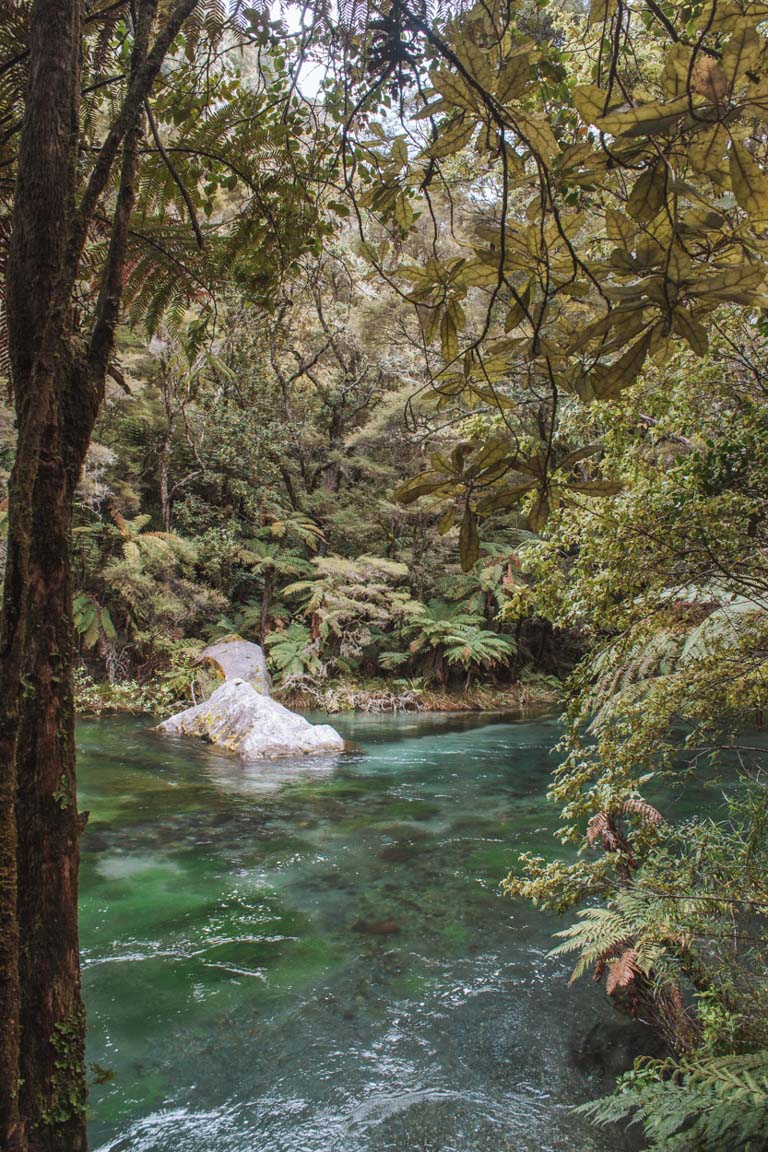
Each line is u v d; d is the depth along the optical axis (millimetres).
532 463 645
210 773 7422
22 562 588
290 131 1366
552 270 615
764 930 2451
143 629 12438
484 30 812
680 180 523
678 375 2115
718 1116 1755
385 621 14711
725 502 1978
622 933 2482
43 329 691
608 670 2518
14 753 571
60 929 796
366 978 3240
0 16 1143
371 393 14328
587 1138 2217
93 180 775
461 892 4270
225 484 14375
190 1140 2232
